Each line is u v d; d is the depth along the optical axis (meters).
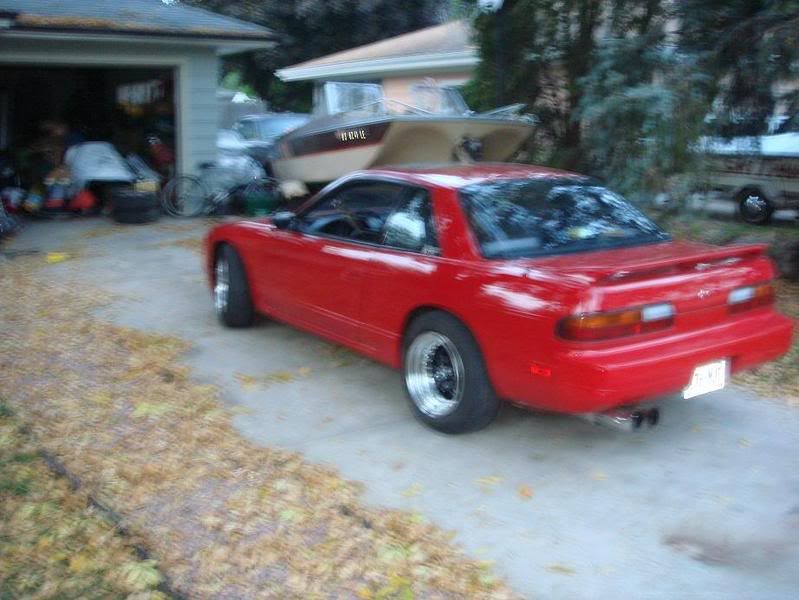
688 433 5.02
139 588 3.45
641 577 3.54
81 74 15.30
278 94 28.98
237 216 13.21
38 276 9.00
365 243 5.41
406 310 4.97
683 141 7.48
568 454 4.70
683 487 4.33
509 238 4.76
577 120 8.67
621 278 4.10
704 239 10.97
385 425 5.09
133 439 4.86
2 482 4.33
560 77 10.27
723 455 4.71
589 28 9.55
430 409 4.96
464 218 4.81
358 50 21.09
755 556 3.69
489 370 4.49
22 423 5.06
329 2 26.14
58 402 5.41
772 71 7.57
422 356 4.98
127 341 6.66
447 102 11.48
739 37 7.68
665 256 4.64
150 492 4.25
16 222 11.87
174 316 7.48
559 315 4.05
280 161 12.62
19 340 6.71
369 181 5.57
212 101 13.41
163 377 5.88
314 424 5.11
